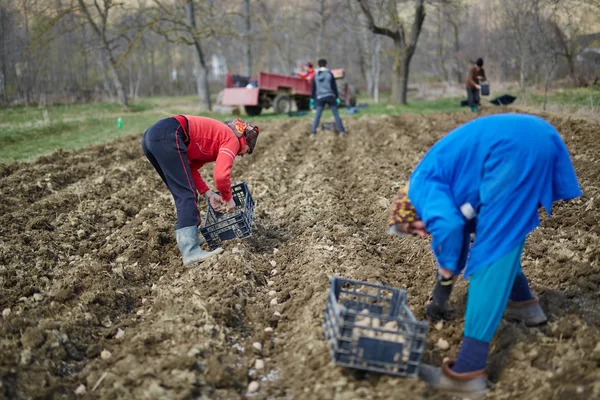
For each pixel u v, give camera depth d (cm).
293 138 1188
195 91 4859
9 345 367
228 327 404
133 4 2380
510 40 2336
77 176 869
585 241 491
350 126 1374
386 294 432
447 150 317
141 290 482
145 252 549
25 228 600
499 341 361
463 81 3075
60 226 619
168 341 376
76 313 415
